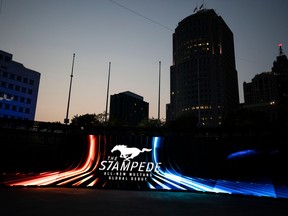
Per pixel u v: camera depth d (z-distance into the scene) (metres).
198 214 12.58
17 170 20.95
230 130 23.48
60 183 21.42
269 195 19.50
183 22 192.12
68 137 23.09
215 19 184.00
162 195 18.80
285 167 19.83
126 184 21.61
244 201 17.47
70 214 11.45
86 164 22.30
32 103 110.19
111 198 16.42
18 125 22.33
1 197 15.41
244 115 54.91
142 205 14.38
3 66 100.81
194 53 179.62
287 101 65.94
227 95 172.62
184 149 22.72
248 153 21.41
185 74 181.50
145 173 22.00
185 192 20.94
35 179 21.19
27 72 109.75
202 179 21.50
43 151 22.20
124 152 22.56
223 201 17.08
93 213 11.80
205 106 168.25
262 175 20.39
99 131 25.78
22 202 13.93
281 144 20.52
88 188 21.09
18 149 21.42
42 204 13.52
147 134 25.80
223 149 22.22
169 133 25.41
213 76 171.00
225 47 185.75
